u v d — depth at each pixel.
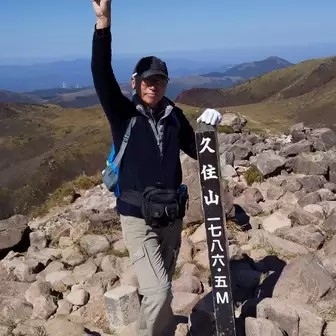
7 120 54.44
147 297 2.16
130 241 2.21
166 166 2.19
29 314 3.08
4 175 29.02
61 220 4.91
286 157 5.49
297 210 3.92
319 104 44.75
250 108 50.94
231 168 5.20
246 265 3.21
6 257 4.17
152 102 2.15
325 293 2.64
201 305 2.70
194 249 3.48
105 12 2.00
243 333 2.47
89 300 3.13
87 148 32.62
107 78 2.06
